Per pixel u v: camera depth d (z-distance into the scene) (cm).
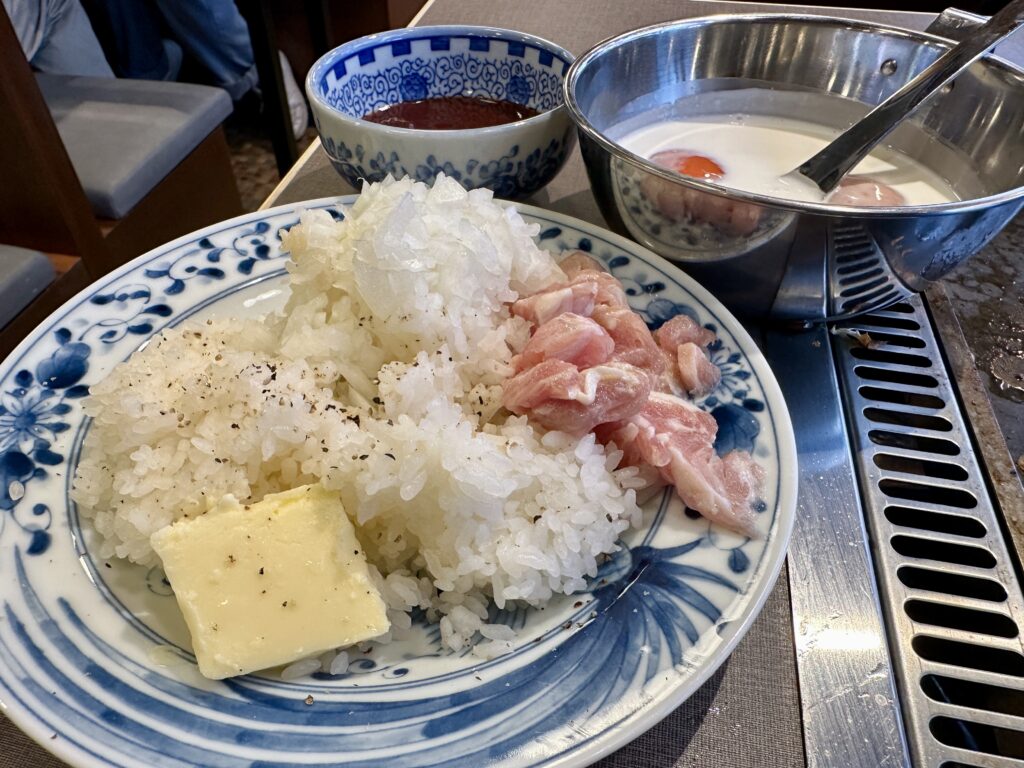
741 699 22
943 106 36
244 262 33
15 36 50
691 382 27
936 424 29
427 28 43
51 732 18
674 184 28
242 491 24
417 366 26
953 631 23
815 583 24
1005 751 22
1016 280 36
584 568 24
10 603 21
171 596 23
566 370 25
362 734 19
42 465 25
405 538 26
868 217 26
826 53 39
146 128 69
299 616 21
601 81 37
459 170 36
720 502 23
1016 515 26
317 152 46
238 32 98
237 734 19
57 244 59
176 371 27
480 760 18
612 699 19
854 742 21
